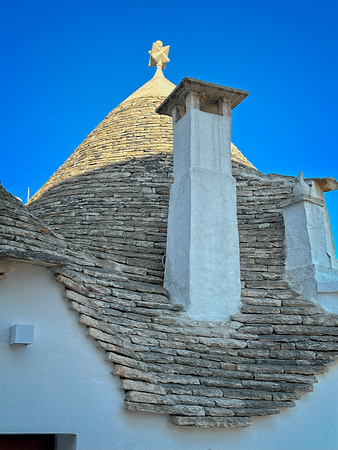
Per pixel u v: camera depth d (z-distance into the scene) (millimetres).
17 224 9094
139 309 9844
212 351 9734
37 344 8188
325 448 9438
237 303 10773
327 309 10883
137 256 12070
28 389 7941
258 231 13023
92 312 8773
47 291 8531
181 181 11672
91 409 8242
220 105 12492
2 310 8078
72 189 15203
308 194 12172
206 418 8656
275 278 11820
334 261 12430
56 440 8484
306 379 9656
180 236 11180
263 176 15062
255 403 9141
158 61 21391
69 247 10164
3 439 8234
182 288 10672
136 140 16875
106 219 13516
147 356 8984
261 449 9055
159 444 8469
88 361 8469
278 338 10195
